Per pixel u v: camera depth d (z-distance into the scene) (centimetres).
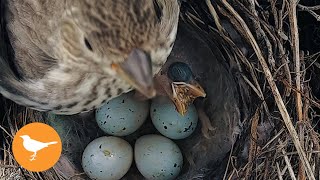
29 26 9
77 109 9
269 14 10
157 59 8
